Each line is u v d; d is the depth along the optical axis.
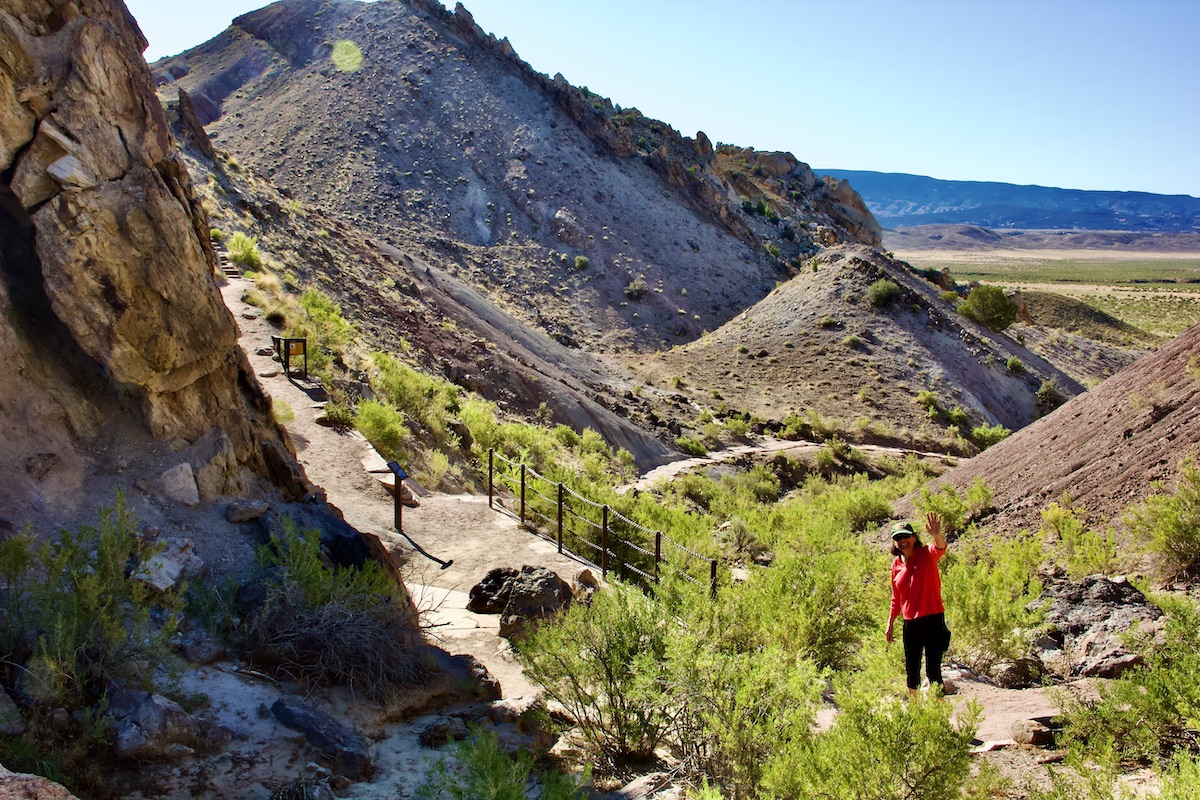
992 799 4.32
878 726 4.05
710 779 4.72
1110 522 11.72
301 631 5.66
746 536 15.27
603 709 5.62
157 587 5.44
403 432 15.84
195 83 126.88
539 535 12.23
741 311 88.38
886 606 8.42
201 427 7.08
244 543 6.58
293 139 104.50
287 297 24.48
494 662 7.20
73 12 6.26
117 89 6.41
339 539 7.11
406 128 106.94
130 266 6.35
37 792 3.26
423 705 5.78
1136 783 4.34
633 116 133.00
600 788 4.92
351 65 120.44
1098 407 16.16
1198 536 8.84
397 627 6.15
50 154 6.04
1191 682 4.89
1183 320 149.25
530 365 47.88
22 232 6.14
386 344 32.38
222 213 34.84
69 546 4.95
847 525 15.74
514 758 4.99
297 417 14.69
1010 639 7.23
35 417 5.96
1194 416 12.52
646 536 12.33
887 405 57.62
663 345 77.00
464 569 10.19
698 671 5.19
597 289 85.25
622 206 100.75
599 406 43.59
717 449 46.66
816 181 158.75
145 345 6.48
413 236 86.00
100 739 4.12
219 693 4.97
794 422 52.66
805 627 6.90
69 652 4.34
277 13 141.50
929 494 15.12
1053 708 5.75
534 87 119.06
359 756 4.71
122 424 6.57
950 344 66.06
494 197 97.31
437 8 132.88
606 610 6.07
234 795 4.14
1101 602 7.89
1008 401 62.84
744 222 114.44
